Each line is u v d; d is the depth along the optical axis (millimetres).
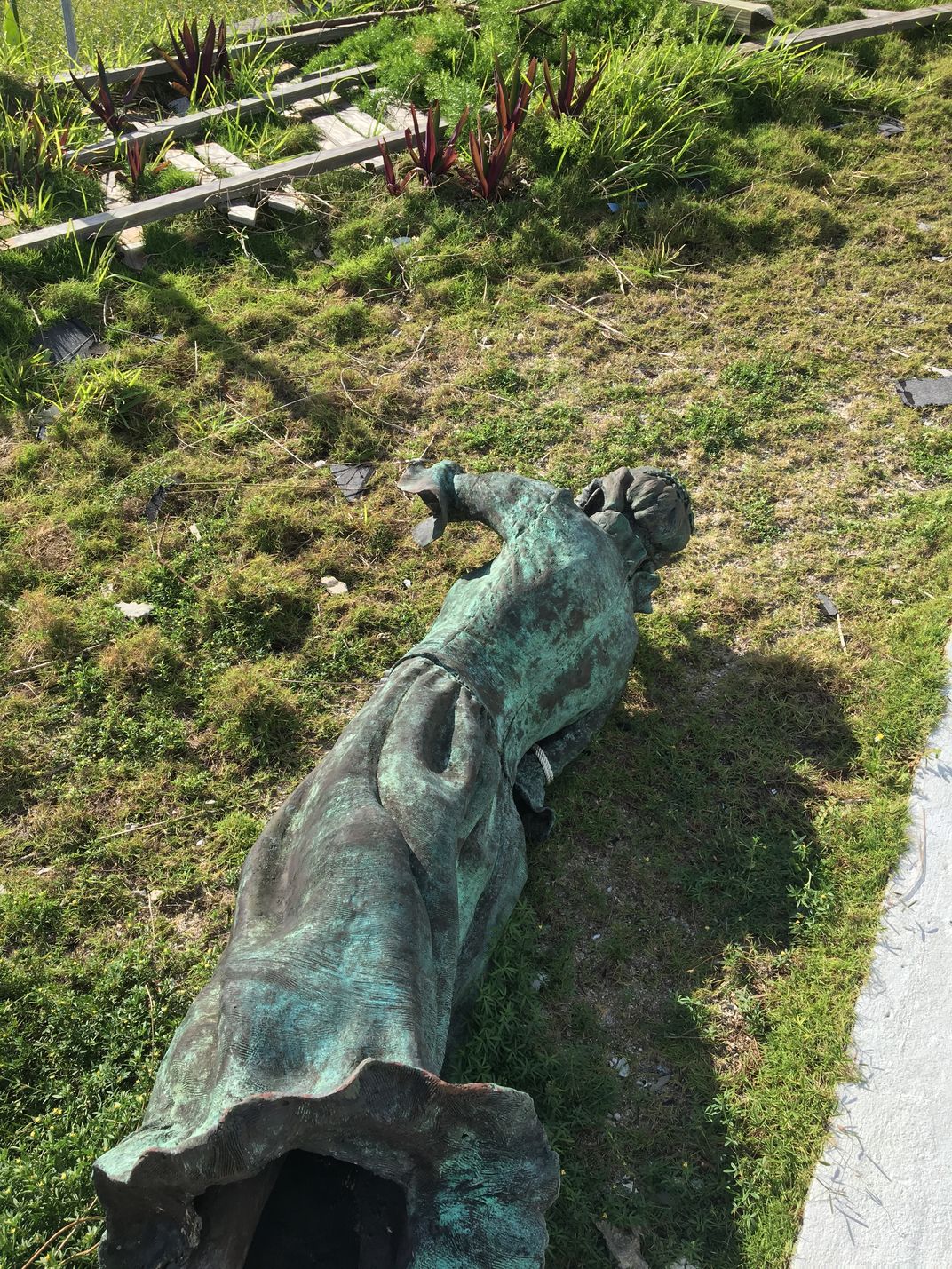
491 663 1996
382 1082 1235
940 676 2598
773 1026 2021
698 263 4047
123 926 2131
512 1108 1303
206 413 3309
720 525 3037
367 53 5164
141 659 2559
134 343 3545
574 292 3893
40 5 5773
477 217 4113
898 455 3254
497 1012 1936
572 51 4719
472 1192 1336
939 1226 1783
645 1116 1906
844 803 2389
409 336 3660
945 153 4703
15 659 2592
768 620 2777
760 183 4395
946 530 2979
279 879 1729
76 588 2783
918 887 2227
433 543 2953
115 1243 1330
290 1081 1331
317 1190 1479
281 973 1411
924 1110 1911
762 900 2213
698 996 2070
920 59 5426
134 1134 1370
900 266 4051
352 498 3072
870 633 2734
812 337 3705
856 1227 1776
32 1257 1653
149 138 4477
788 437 3314
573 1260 1721
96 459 3105
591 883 2238
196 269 3906
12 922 2096
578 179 4215
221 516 2998
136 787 2357
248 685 2527
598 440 3271
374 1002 1404
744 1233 1769
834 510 3072
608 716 2529
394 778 1721
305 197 4180
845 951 2125
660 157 4387
